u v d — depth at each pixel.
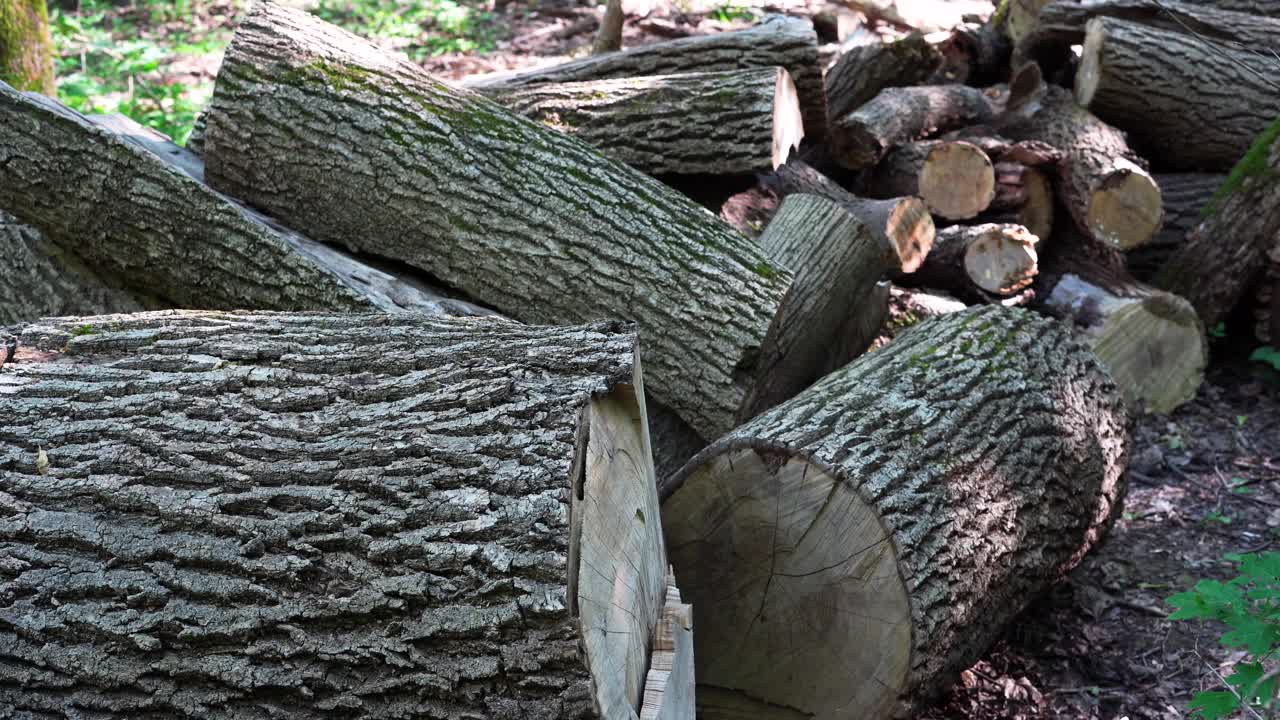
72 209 3.97
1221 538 4.44
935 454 3.17
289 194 4.09
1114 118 6.16
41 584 2.11
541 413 2.13
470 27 10.04
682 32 8.66
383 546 2.01
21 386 2.42
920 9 8.22
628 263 3.83
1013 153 5.73
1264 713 2.68
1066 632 3.86
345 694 1.96
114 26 10.23
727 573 3.10
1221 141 6.11
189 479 2.17
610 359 2.27
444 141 3.99
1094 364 4.12
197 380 2.37
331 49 4.18
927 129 6.12
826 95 5.97
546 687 1.90
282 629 2.00
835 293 4.55
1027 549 3.36
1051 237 5.95
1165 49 5.95
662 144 4.76
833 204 4.68
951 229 5.69
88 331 2.60
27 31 6.55
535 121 4.43
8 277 3.93
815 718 3.02
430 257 3.98
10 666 2.06
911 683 2.89
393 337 2.49
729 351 3.73
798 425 3.11
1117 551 4.38
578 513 2.07
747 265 3.83
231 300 3.90
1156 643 3.78
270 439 2.21
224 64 4.12
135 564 2.10
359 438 2.17
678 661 2.51
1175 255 5.87
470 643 1.93
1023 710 3.48
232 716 1.98
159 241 3.92
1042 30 6.45
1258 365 5.85
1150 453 5.10
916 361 3.61
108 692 2.03
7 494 2.21
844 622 2.96
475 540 1.98
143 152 3.92
